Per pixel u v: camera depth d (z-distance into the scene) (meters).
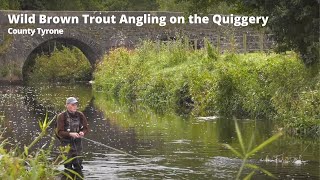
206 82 29.75
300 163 16.23
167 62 38.72
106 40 55.53
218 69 29.17
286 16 21.91
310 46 22.91
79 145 15.03
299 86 24.48
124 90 39.22
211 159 16.73
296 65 25.42
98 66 50.84
